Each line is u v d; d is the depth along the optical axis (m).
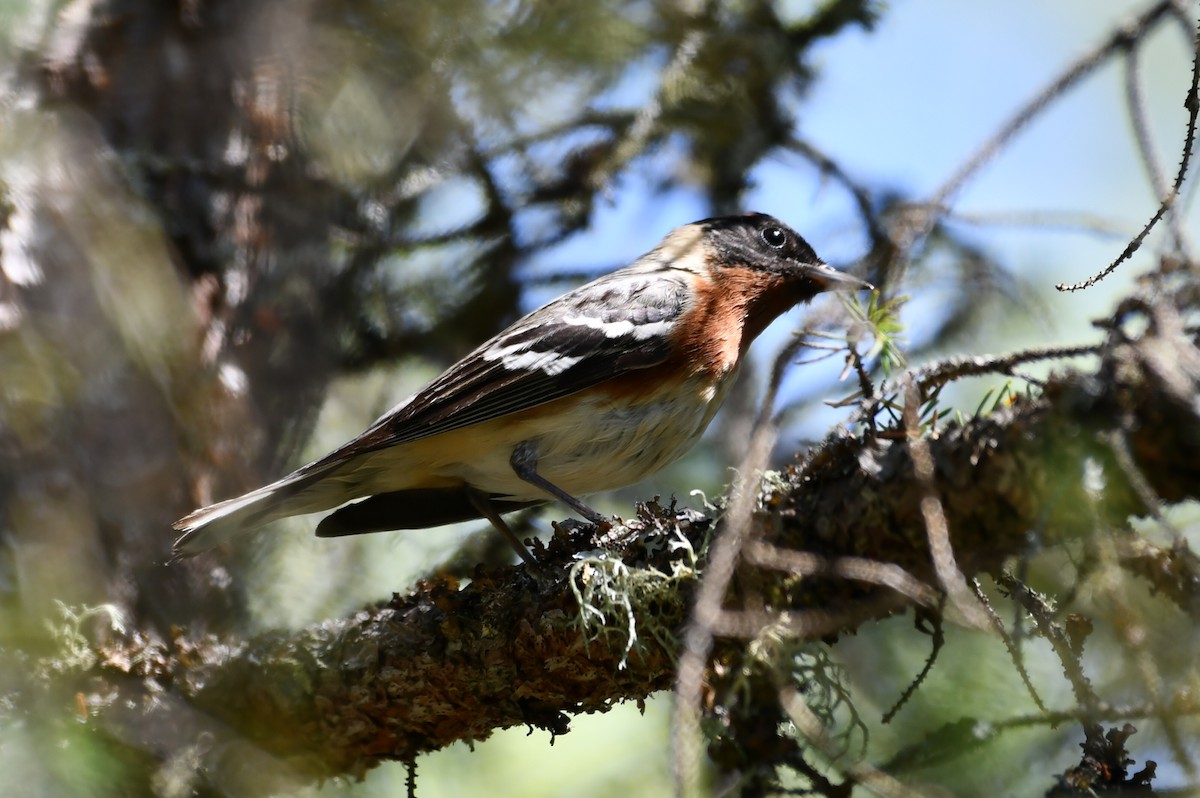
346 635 7.95
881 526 6.45
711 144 11.92
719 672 7.12
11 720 7.73
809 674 7.86
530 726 7.85
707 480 12.27
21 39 10.66
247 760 7.91
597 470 9.82
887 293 7.77
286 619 10.57
